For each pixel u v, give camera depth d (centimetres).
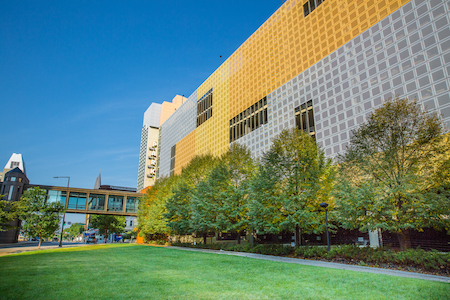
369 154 1988
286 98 5144
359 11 4034
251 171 3136
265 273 1280
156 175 14138
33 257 2150
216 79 8144
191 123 9431
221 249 3188
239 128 6588
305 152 2395
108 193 6456
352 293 870
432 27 3173
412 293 865
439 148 1720
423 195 1641
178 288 924
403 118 1902
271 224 2256
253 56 6425
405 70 3347
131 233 8788
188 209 3772
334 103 4159
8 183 5819
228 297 807
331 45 4391
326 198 2305
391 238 2827
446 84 2945
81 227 15825
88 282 1019
